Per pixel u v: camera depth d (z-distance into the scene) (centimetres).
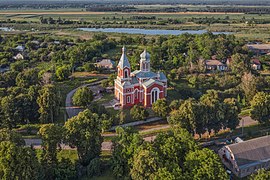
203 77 19912
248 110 15938
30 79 18262
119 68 15638
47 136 9925
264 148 11131
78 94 15688
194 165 8938
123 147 10100
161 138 10138
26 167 8769
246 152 10875
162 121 14688
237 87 18188
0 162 8619
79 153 10638
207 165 8812
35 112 14650
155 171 8812
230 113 12750
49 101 14162
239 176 10575
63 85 19325
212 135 13200
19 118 14125
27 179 8688
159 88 15500
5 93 15612
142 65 15812
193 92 18125
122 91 15212
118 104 15562
